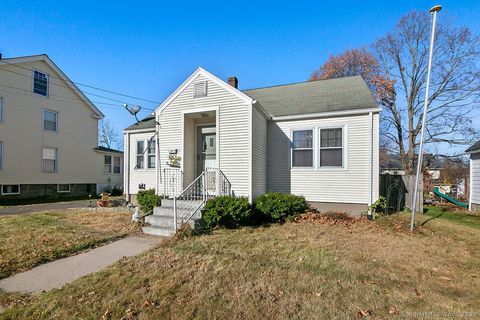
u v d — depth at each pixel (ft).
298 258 15.90
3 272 14.34
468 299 11.32
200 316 10.18
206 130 31.09
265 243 18.84
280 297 11.37
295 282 12.73
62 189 62.08
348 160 28.76
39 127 57.06
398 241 19.52
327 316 10.03
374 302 11.00
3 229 23.61
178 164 29.30
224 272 13.84
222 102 27.73
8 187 51.67
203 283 12.69
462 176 65.62
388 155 82.48
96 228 24.27
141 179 39.50
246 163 26.50
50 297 11.73
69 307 10.94
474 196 40.32
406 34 70.23
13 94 52.42
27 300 11.60
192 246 18.17
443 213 34.96
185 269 14.30
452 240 20.24
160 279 13.19
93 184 69.82
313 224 24.54
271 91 42.22
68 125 63.31
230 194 26.91
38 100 56.85
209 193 28.32
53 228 24.02
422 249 17.83
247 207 24.50
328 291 11.87
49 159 59.31
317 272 13.91
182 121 29.50
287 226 24.06
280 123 32.12
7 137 51.29
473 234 22.25
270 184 32.17
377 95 75.82
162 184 30.01
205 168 28.14
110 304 11.07
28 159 54.85
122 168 79.77
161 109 30.71
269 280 12.92
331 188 29.43
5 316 10.43
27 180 54.65
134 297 11.55
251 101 26.45
